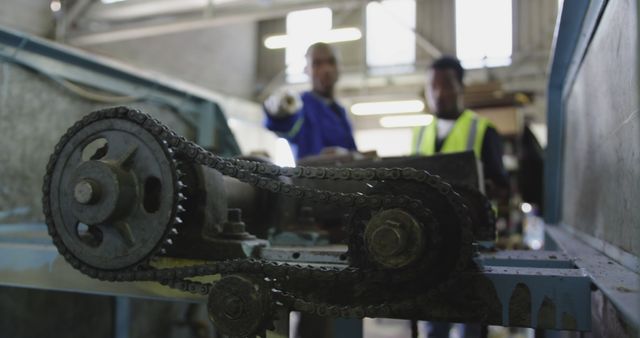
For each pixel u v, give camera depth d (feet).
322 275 3.61
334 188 5.67
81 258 4.02
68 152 4.04
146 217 3.86
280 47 39.32
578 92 6.34
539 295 3.40
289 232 5.47
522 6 32.83
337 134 11.30
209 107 11.30
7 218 7.45
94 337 8.32
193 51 35.37
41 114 8.05
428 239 3.37
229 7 24.64
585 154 5.71
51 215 4.08
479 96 21.31
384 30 36.32
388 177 3.62
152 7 25.03
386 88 37.47
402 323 19.69
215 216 4.48
